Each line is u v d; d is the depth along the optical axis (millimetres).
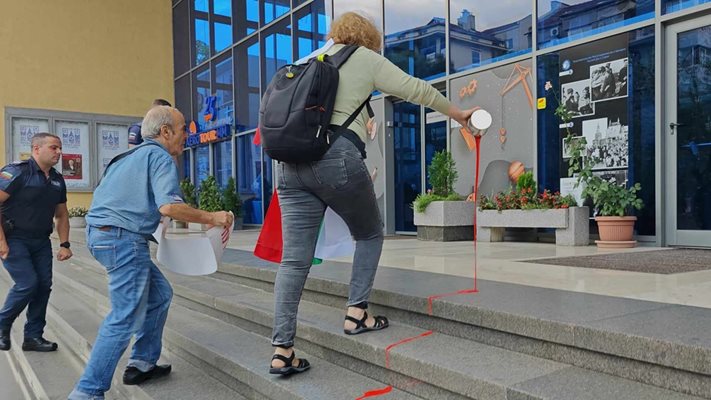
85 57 15031
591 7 5996
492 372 2006
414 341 2479
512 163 6793
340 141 2363
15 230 4117
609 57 5832
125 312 2752
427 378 2160
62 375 3949
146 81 15836
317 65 2311
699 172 5211
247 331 3541
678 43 5328
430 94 2498
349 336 2596
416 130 8211
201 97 14719
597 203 5473
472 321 2439
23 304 4223
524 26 6656
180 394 2867
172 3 16172
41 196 4156
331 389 2359
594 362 2000
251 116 12438
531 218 5891
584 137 5930
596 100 5953
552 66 6352
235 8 12938
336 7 9570
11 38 14094
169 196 2729
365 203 2508
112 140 15414
